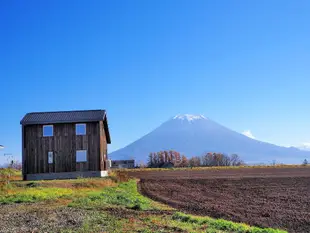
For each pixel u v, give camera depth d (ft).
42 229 45.98
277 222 57.47
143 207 68.18
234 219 60.03
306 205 75.56
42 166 150.71
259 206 74.43
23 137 151.94
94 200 77.51
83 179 132.57
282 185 116.98
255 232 46.01
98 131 151.74
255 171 196.13
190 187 116.57
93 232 43.91
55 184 110.42
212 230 46.44
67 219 52.85
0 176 154.51
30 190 94.99
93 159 150.41
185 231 44.88
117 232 43.88
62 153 151.02
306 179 136.87
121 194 90.68
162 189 111.45
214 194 96.89
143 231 44.50
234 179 141.90
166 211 63.82
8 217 55.36
